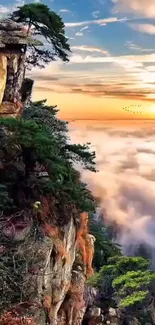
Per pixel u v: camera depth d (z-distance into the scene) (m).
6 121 15.00
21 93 21.56
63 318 16.89
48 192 16.31
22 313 12.56
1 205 14.55
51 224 15.82
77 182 19.44
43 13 22.00
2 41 18.53
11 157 15.84
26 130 15.09
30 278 13.45
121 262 23.69
